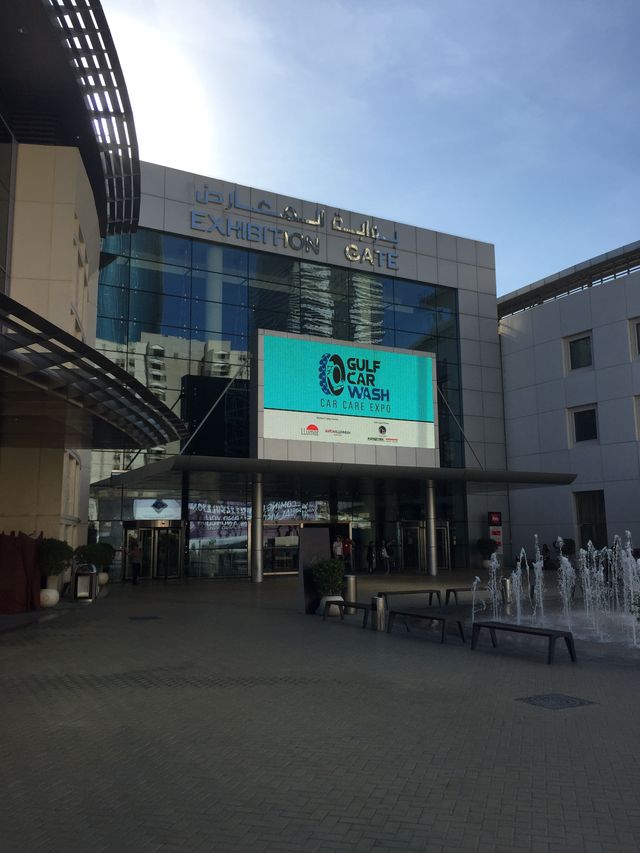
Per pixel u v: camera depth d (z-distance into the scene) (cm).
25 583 1664
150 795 483
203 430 2928
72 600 1877
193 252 3045
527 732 636
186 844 405
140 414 1571
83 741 614
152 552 2830
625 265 3369
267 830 424
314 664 990
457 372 3716
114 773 529
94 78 1700
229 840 410
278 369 2814
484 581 2644
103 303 2814
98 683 862
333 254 3384
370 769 535
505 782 505
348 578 1628
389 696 787
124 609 1730
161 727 660
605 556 3231
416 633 1310
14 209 1798
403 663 997
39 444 1873
